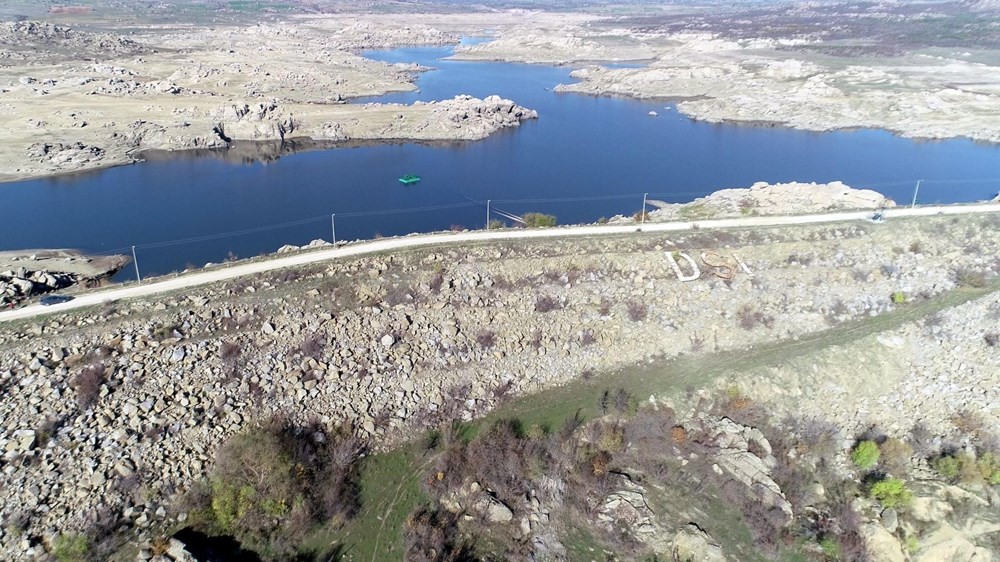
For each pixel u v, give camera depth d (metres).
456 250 66.94
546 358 58.41
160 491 42.78
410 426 51.34
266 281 59.69
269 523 42.44
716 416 53.00
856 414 53.78
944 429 51.91
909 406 54.22
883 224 73.88
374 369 53.91
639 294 64.06
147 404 46.62
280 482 43.50
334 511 43.66
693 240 70.94
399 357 55.31
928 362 57.41
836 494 46.62
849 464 49.06
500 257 66.19
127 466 43.03
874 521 43.84
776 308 63.16
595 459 48.41
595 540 42.75
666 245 69.50
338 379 52.53
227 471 44.03
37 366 47.12
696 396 54.56
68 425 44.31
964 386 54.97
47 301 55.00
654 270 66.25
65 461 42.44
